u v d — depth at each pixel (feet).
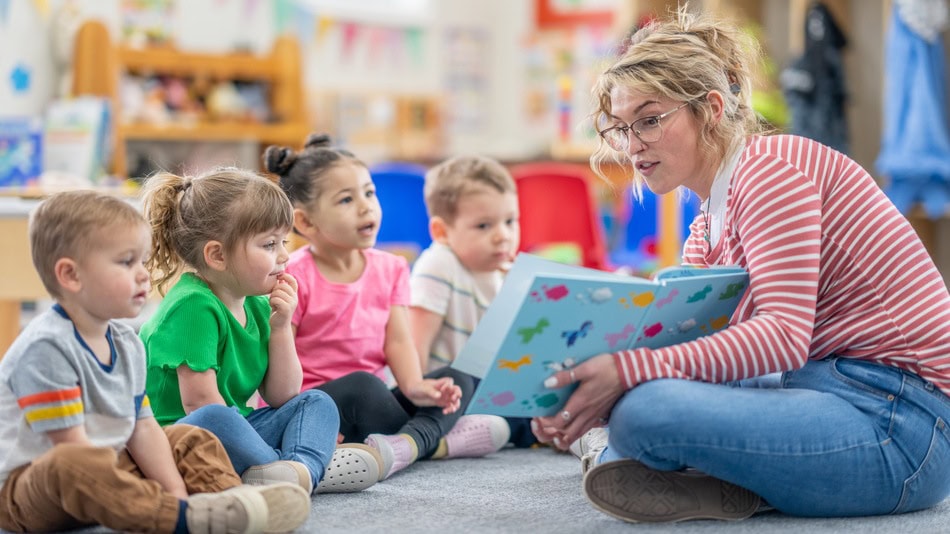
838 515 5.93
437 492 6.74
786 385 6.21
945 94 17.90
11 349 5.72
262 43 20.04
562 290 5.37
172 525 5.37
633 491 5.77
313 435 6.62
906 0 17.24
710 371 5.66
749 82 6.34
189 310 6.73
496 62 25.90
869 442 5.74
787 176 5.79
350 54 22.82
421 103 24.21
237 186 6.86
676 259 15.26
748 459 5.60
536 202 14.23
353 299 8.20
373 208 8.26
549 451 8.43
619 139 6.40
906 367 5.88
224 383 6.91
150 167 16.24
